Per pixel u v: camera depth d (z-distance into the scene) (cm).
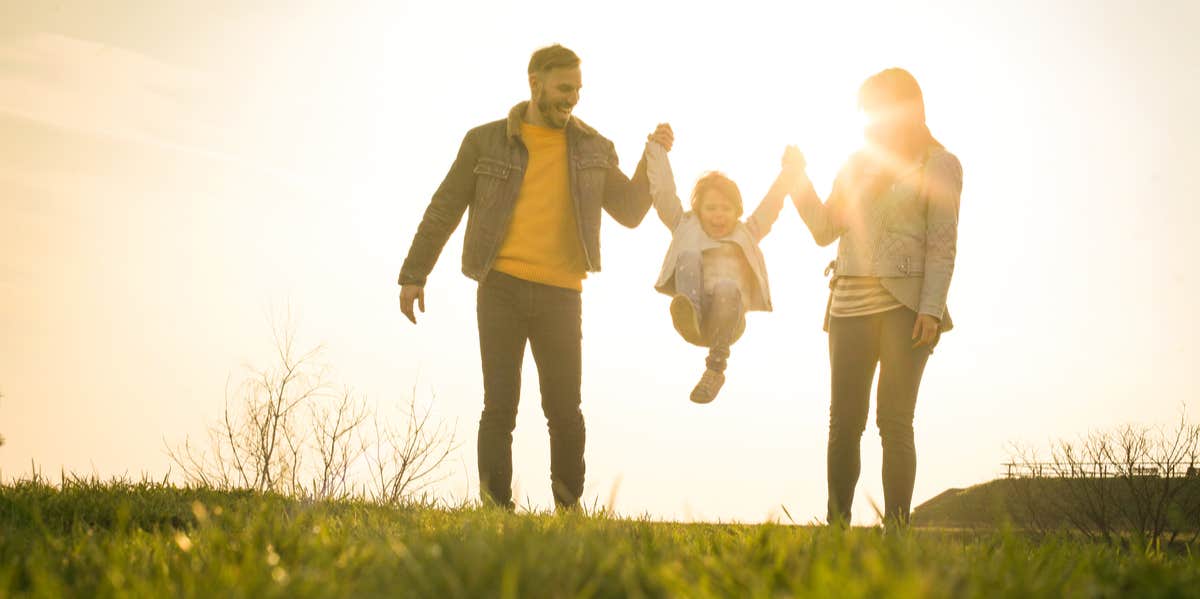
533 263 588
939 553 272
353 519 382
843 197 543
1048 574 232
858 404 527
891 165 530
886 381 515
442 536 255
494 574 202
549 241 593
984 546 304
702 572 211
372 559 237
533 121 609
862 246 524
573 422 596
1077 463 2100
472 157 603
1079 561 280
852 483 534
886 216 521
